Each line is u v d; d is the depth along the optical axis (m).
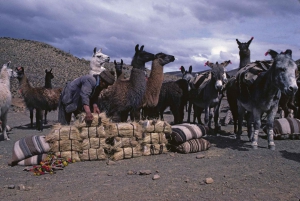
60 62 52.75
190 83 10.88
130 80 7.51
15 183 5.13
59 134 6.40
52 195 4.51
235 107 10.01
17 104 21.33
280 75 6.62
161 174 5.53
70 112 6.92
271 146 7.65
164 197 4.38
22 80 11.59
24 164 6.25
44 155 6.32
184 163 6.35
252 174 5.49
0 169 6.07
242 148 7.81
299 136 9.02
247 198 4.34
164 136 7.20
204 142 7.55
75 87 6.70
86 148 6.56
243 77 7.82
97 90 6.64
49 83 14.50
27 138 6.43
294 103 11.34
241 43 9.65
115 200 4.28
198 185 4.89
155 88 8.29
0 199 4.36
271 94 7.15
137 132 6.85
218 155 7.07
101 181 5.15
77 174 5.61
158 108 10.36
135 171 5.68
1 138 10.05
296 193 4.54
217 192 4.58
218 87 9.23
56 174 5.65
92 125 6.58
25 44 59.75
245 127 12.00
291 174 5.49
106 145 6.66
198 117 12.10
